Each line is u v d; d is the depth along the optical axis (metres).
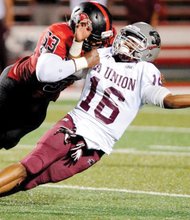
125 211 16.58
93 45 16.78
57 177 15.87
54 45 16.75
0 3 38.66
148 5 38.19
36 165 15.51
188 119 34.00
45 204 17.22
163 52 46.41
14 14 49.12
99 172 21.33
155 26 39.50
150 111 36.78
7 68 17.75
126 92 15.77
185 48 46.44
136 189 19.09
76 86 43.47
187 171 21.69
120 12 49.84
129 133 29.53
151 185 19.59
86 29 16.38
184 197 18.20
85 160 15.88
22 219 15.55
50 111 35.66
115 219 15.71
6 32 39.59
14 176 15.45
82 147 15.73
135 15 38.34
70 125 15.78
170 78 46.12
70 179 20.23
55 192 18.61
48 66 15.92
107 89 15.79
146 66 15.79
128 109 15.80
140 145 26.59
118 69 15.84
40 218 15.68
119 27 48.19
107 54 16.08
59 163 15.81
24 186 15.82
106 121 15.78
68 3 48.91
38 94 17.45
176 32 46.75
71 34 16.81
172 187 19.38
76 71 15.91
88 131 15.73
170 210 16.78
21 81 17.41
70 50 16.52
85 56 15.91
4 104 17.62
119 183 19.83
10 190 15.68
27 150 25.08
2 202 17.31
